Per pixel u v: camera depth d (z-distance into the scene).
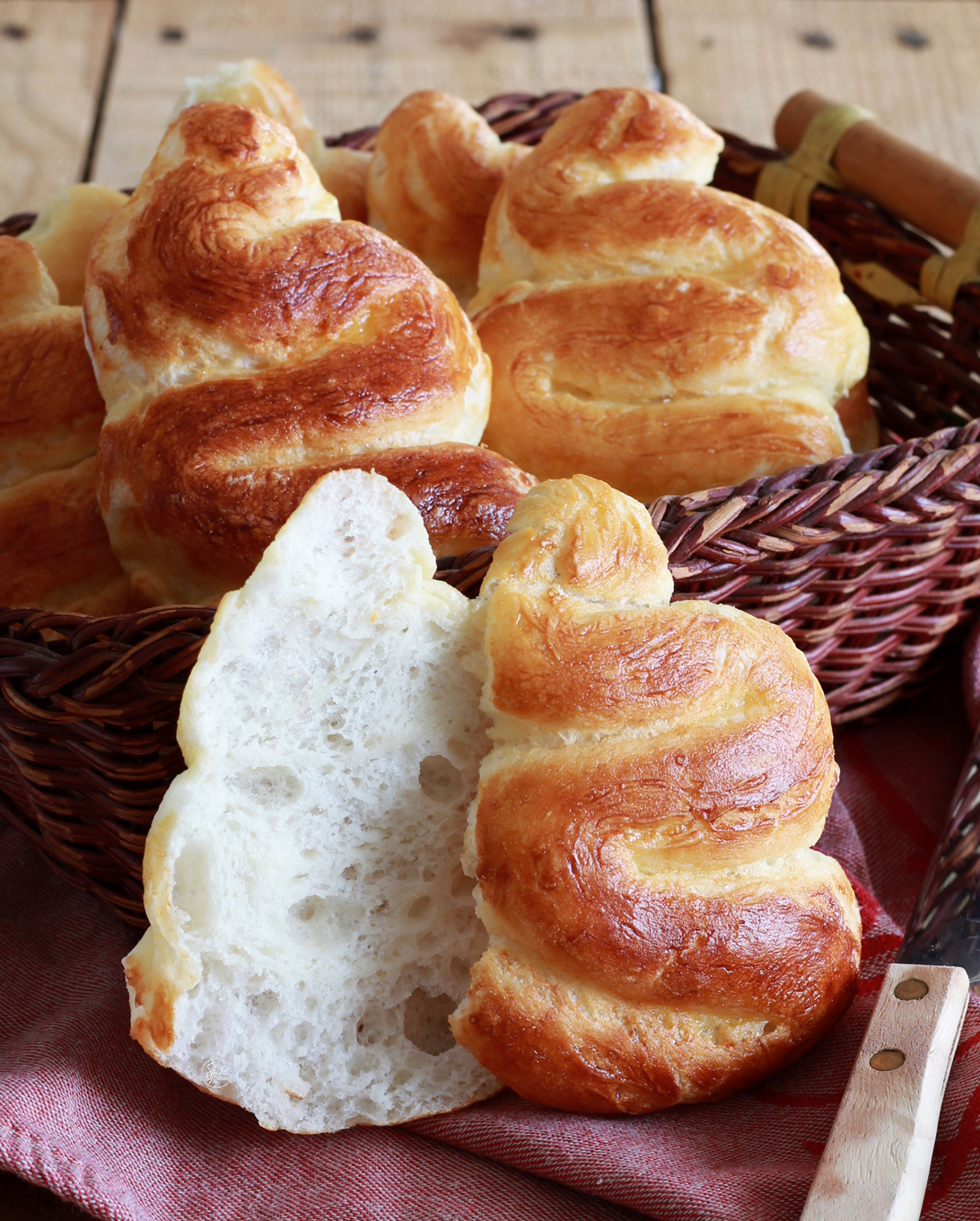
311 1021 0.44
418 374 0.51
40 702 0.46
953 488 0.51
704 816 0.43
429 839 0.45
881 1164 0.40
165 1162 0.44
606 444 0.55
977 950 0.46
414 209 0.63
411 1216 0.42
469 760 0.45
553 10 1.03
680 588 0.49
